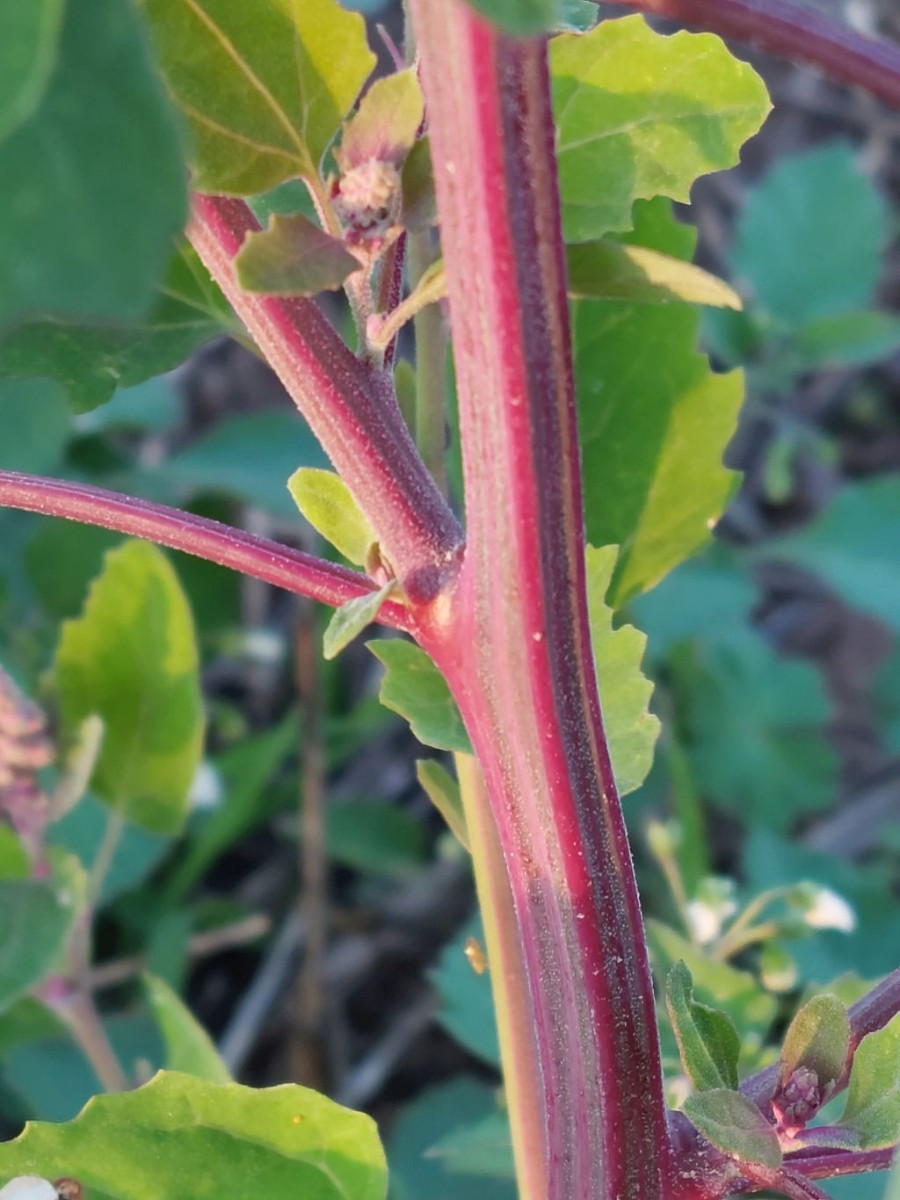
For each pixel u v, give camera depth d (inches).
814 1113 6.0
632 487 9.2
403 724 22.5
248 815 19.5
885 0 27.0
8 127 3.2
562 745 5.6
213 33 5.5
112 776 12.3
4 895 10.8
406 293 8.6
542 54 4.7
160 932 17.3
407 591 5.8
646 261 5.6
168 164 3.5
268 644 19.9
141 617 11.9
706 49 6.8
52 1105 14.9
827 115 28.0
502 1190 15.6
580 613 5.4
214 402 25.0
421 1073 19.5
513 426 5.1
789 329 21.7
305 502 6.4
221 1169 7.0
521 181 4.8
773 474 21.4
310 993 18.2
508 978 7.5
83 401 7.1
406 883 20.6
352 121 5.7
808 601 25.1
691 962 10.6
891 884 20.1
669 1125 6.2
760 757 19.8
